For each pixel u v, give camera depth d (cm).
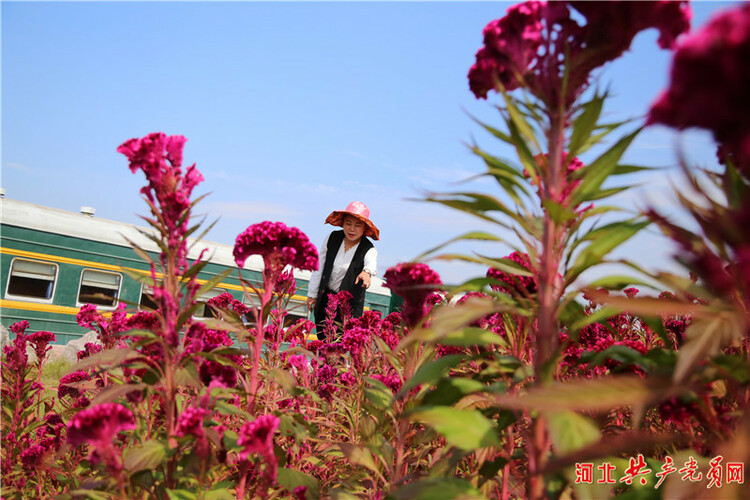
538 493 119
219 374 212
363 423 219
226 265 1181
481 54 141
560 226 131
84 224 1173
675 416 131
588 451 79
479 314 109
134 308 187
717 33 60
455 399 136
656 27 119
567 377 226
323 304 690
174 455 176
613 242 116
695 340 84
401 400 189
